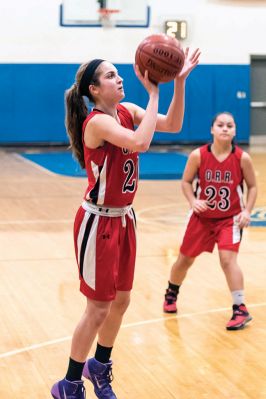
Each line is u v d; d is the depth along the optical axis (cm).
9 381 404
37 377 409
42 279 641
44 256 734
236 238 516
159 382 402
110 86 349
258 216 974
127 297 367
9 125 2042
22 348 459
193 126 2119
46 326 506
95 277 349
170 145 2122
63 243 797
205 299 578
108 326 369
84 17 2042
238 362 436
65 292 597
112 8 2048
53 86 2048
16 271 671
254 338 483
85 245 352
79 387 356
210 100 2122
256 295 591
